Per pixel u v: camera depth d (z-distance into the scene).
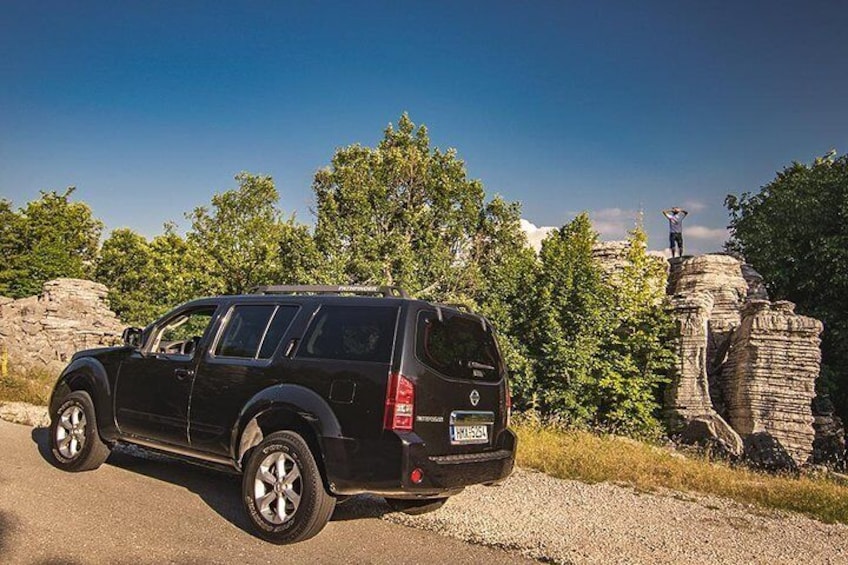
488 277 23.50
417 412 4.70
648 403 19.11
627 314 20.61
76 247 45.91
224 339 5.95
